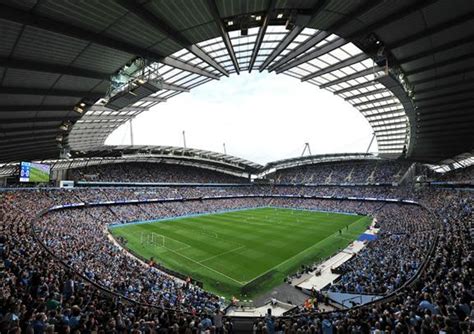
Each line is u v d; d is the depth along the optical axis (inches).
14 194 2143.2
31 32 449.4
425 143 1879.9
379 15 544.1
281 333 446.6
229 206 3735.2
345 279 1097.4
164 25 528.7
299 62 1114.7
